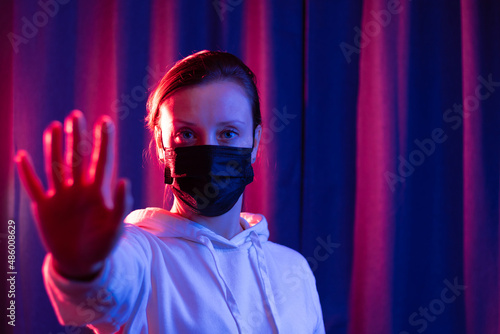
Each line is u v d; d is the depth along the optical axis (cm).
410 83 235
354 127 236
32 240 213
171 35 221
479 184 235
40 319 210
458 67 244
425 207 236
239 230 104
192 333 82
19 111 213
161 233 93
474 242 234
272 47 226
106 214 54
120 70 219
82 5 225
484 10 241
